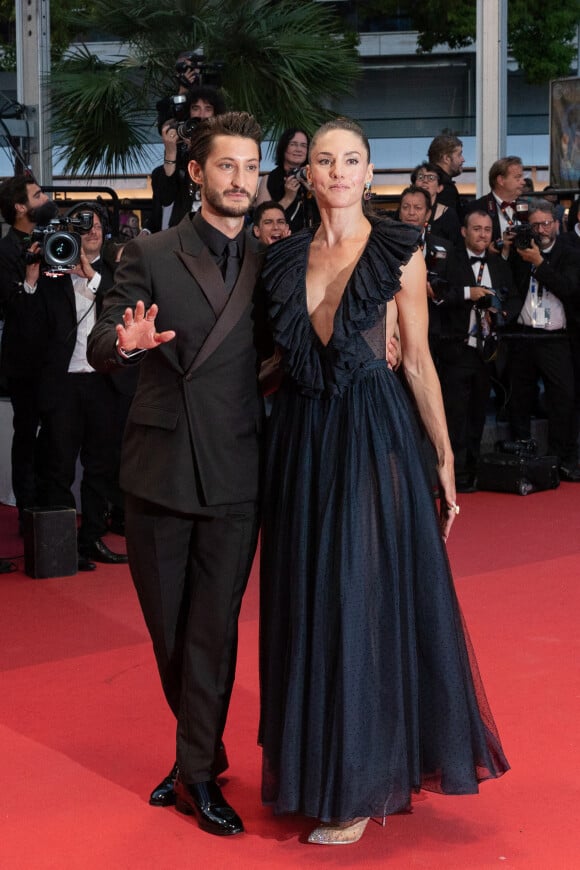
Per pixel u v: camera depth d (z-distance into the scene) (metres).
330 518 3.60
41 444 7.32
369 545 3.58
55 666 5.40
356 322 3.56
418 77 22.20
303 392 3.68
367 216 3.73
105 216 7.48
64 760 4.33
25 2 11.96
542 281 9.68
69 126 12.57
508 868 3.49
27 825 3.82
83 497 7.39
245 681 5.13
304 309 3.63
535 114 21.86
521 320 9.90
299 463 3.66
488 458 9.55
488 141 11.45
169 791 3.97
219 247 3.71
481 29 11.38
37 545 7.01
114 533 8.17
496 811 3.86
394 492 3.63
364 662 3.54
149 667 5.37
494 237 10.06
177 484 3.68
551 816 3.81
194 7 12.76
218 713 3.79
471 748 3.67
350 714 3.51
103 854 3.62
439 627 3.66
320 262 3.66
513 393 10.07
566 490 9.64
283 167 8.70
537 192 11.22
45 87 12.17
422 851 3.61
